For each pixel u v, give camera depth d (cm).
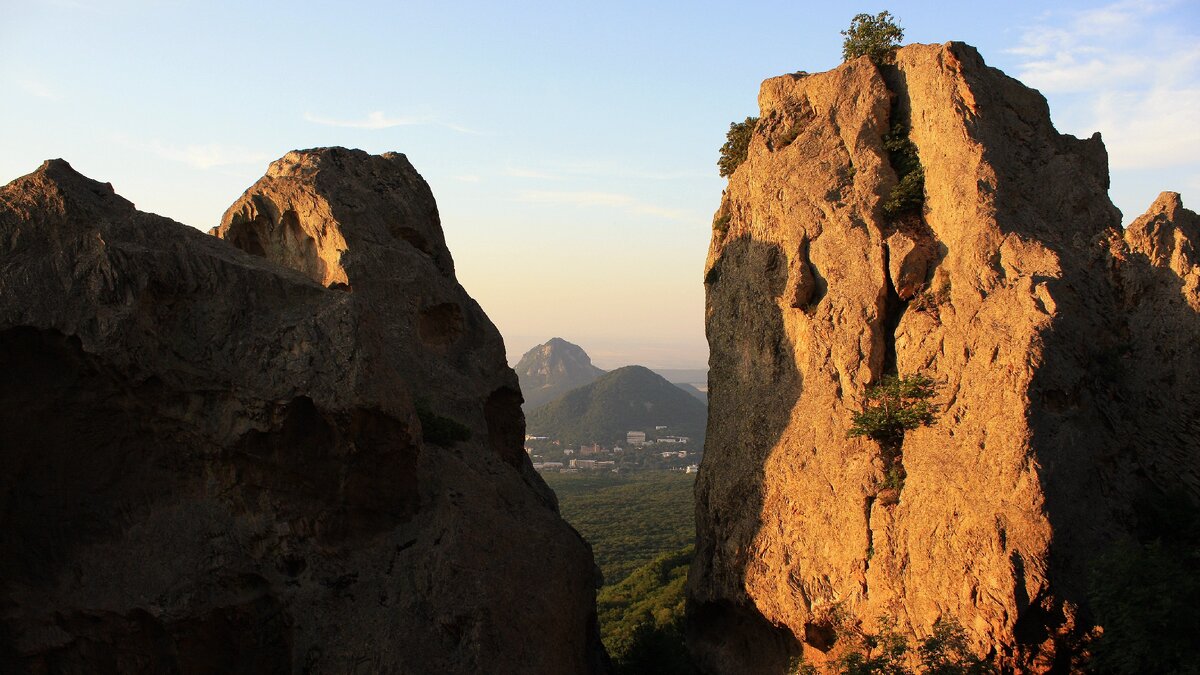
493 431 4031
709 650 3772
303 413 2573
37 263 2373
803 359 3422
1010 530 2553
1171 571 2372
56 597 2312
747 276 3862
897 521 2867
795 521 3222
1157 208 3147
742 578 3381
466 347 4066
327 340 2612
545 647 2736
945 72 3522
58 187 2475
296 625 2466
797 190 3691
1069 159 3478
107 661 2338
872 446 3058
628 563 9256
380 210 4103
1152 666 2305
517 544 2992
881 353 3244
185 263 2602
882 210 3466
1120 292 3061
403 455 2755
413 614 2580
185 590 2378
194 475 2531
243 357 2564
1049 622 2473
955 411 2866
